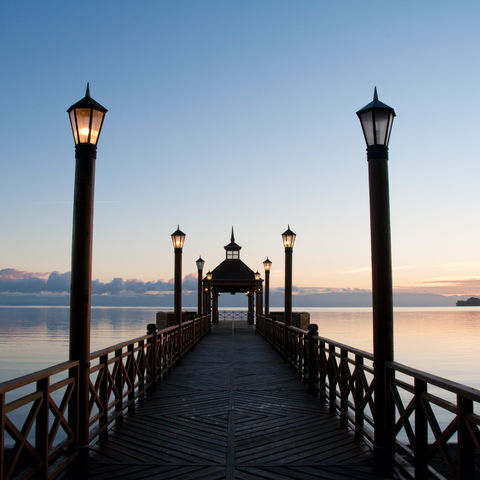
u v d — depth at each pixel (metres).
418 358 29.09
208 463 4.91
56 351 34.50
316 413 6.98
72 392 4.57
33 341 43.94
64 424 4.32
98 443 5.54
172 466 4.82
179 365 12.08
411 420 12.03
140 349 7.73
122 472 4.66
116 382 6.32
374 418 4.87
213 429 6.13
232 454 5.18
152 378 8.59
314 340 8.62
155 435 5.86
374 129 5.06
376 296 4.93
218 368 11.55
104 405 5.61
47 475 3.89
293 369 11.13
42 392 3.86
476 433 3.11
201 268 21.42
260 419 6.63
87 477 4.54
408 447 4.57
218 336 21.59
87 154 4.88
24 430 3.54
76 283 4.76
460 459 3.21
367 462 4.96
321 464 4.89
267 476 4.57
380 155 5.06
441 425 11.80
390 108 5.03
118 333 52.66
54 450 4.17
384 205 5.00
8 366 26.08
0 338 47.56
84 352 4.71
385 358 4.84
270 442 5.60
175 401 7.79
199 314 20.94
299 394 8.38
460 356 30.14
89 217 4.84
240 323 33.75
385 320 4.88
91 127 4.88
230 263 27.97
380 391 4.81
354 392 5.81
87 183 4.85
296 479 4.52
